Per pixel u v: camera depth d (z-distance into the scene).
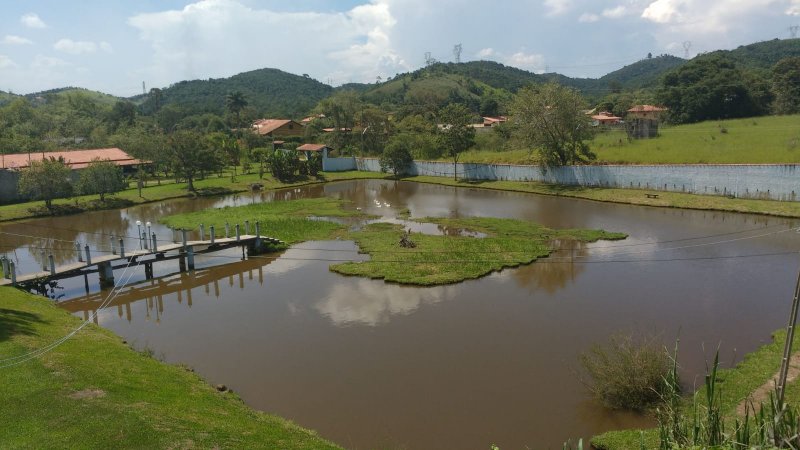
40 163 49.56
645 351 14.16
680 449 7.53
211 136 88.00
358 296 23.92
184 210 50.25
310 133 106.44
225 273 29.00
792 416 7.36
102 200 52.16
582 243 32.00
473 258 28.50
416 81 192.12
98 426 10.34
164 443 9.92
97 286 27.44
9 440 9.63
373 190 60.44
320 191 60.94
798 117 74.81
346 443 12.97
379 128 89.81
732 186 40.81
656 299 22.22
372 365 17.12
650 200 43.44
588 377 15.78
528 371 16.36
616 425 13.27
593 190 49.44
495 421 13.73
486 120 119.25
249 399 15.17
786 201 37.62
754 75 91.88
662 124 89.06
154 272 29.52
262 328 20.70
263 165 81.44
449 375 16.28
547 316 20.80
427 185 63.62
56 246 36.75
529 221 38.78
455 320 20.69
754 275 24.81
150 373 14.55
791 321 8.10
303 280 26.77
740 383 14.10
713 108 86.56
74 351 15.09
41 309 20.03
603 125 86.38
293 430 12.57
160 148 71.75
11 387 11.98
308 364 17.36
